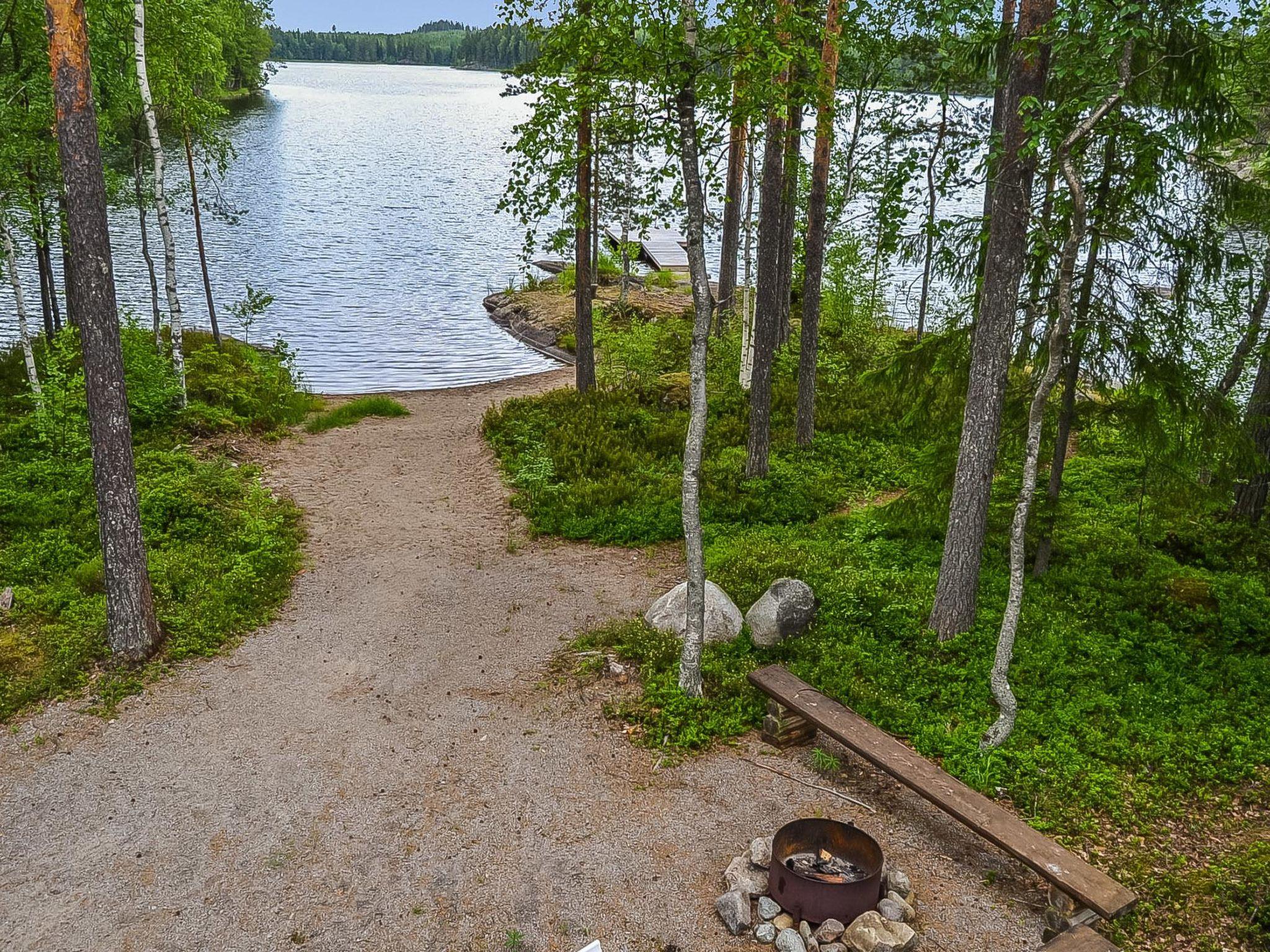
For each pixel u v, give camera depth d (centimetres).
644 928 632
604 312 3073
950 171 954
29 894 663
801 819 680
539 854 708
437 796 783
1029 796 770
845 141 2161
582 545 1394
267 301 2508
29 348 1627
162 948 615
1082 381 1084
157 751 845
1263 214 976
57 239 1847
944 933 625
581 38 812
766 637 1020
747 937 624
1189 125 880
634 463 1697
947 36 885
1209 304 987
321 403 2309
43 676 934
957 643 1005
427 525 1467
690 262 861
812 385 1736
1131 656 1006
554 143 938
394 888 672
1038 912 648
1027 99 724
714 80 870
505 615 1146
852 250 2572
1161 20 799
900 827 741
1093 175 952
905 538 1338
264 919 642
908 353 1143
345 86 19300
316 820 750
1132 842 728
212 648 1028
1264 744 851
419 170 7312
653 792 786
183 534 1307
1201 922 650
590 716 907
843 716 796
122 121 2000
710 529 1422
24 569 1159
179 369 1814
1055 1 835
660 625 1059
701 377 871
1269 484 1316
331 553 1340
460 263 4344
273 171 6619
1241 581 1184
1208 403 1001
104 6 1684
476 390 2553
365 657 1036
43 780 797
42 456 1509
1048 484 1179
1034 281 1007
